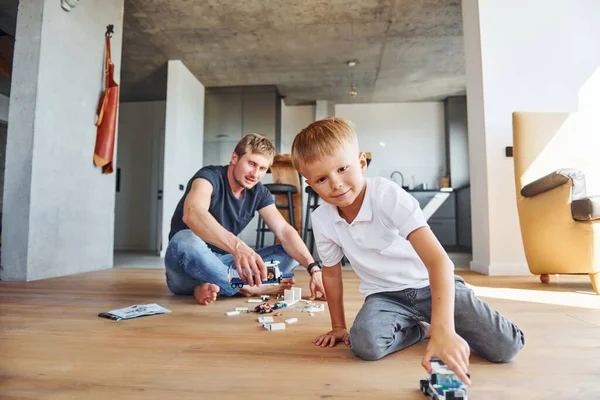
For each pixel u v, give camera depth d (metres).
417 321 1.04
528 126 2.43
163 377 0.80
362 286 1.08
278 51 4.74
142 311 1.45
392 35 4.36
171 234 1.85
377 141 6.55
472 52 3.07
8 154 2.41
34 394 0.71
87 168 2.96
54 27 2.59
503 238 2.78
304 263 1.74
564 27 2.89
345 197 0.88
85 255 2.94
